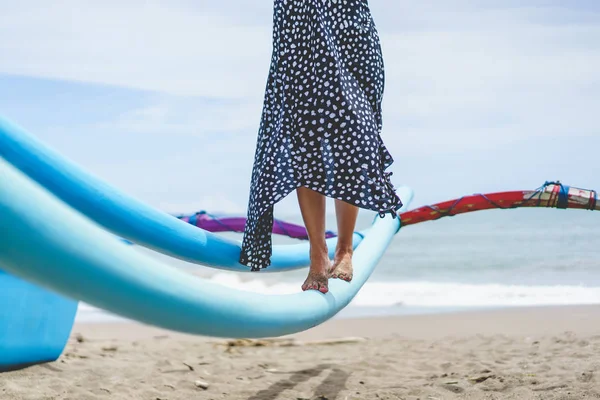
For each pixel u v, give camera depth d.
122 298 1.09
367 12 2.62
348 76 2.49
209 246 2.47
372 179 2.40
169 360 4.82
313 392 3.77
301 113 2.45
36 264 0.93
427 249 20.70
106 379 4.04
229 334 1.48
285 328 1.79
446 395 3.60
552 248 19.48
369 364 4.64
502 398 3.46
